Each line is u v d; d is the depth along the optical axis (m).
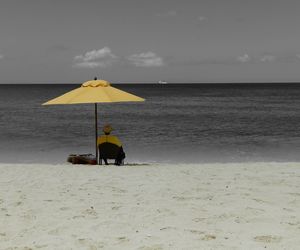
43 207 5.73
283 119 35.62
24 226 4.88
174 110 51.22
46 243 4.26
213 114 43.06
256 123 31.64
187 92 140.38
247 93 127.94
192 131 25.66
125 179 7.88
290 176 8.18
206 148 17.91
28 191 6.83
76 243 4.24
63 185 7.33
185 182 7.52
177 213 5.32
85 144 19.30
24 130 26.17
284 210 5.38
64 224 4.93
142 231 4.60
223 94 119.62
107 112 47.91
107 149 10.06
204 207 5.60
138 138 21.81
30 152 16.77
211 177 8.09
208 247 4.00
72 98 8.91
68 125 30.00
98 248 4.08
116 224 4.89
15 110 50.75
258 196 6.25
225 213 5.27
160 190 6.79
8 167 9.62
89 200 6.12
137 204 5.83
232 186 7.10
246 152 16.77
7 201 6.11
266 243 4.10
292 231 4.48
